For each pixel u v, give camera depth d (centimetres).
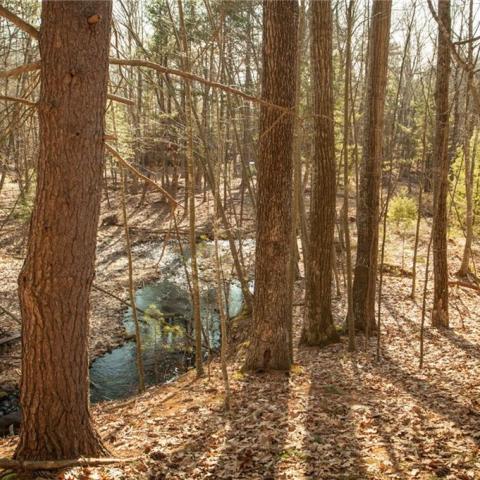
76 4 388
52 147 401
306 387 826
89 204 420
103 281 1947
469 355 990
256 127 1402
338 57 1756
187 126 873
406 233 2428
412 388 802
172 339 1408
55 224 407
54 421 439
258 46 1705
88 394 465
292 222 945
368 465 519
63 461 431
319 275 1108
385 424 638
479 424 608
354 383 848
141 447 592
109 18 413
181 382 969
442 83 1055
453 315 1367
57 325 423
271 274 889
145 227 2755
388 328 1245
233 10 1168
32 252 414
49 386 433
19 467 423
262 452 566
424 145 1091
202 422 690
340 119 1661
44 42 393
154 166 2859
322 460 538
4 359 1198
